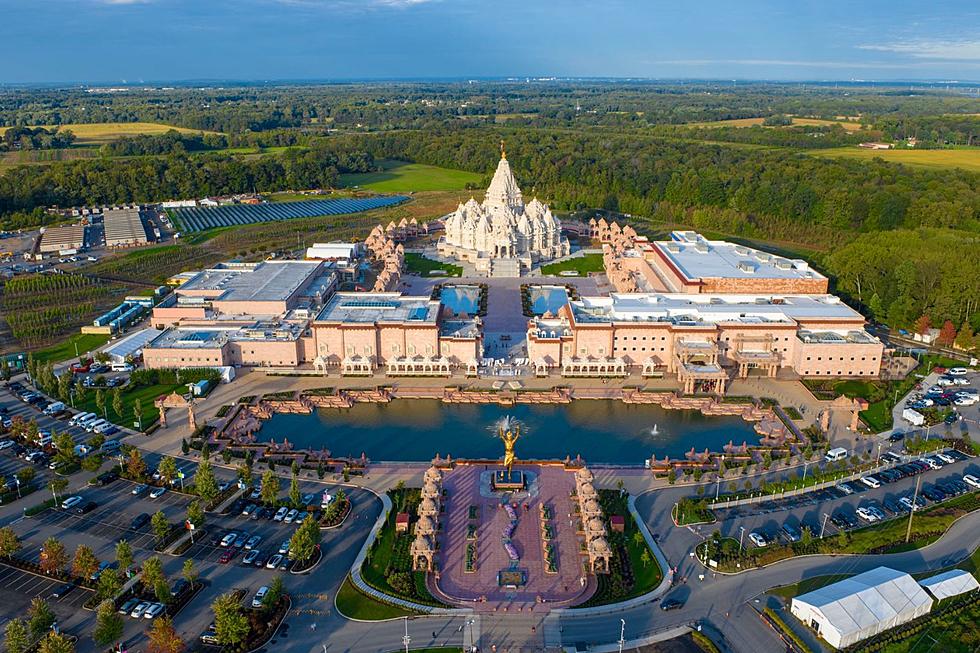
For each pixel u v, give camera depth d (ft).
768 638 441.27
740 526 552.41
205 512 570.05
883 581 465.47
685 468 636.48
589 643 437.99
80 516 564.71
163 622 417.90
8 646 411.75
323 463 639.76
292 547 499.10
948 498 586.86
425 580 492.95
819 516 564.71
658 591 481.87
